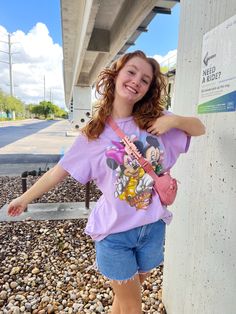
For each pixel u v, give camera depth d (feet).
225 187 4.40
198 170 5.32
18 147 44.50
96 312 7.45
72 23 27.14
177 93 6.50
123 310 5.02
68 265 9.85
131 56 4.67
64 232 12.53
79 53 31.86
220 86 4.45
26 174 15.81
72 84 70.33
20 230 12.74
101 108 4.66
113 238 4.66
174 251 6.62
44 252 10.77
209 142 4.90
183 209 6.04
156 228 4.80
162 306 7.48
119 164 4.49
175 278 6.55
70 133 72.38
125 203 4.55
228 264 4.28
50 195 17.98
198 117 5.32
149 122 4.58
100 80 4.79
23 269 9.56
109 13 24.58
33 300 7.92
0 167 28.37
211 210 4.83
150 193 4.57
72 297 8.04
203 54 5.05
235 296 4.07
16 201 5.01
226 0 4.24
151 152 4.54
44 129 97.35
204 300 5.06
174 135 4.78
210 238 4.85
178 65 6.46
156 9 17.76
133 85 4.51
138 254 4.92
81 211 15.24
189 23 5.74
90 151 4.61
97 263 4.95
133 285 4.85
